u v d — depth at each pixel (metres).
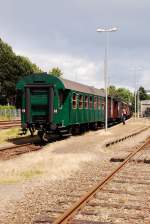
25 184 11.89
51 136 31.53
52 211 8.56
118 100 57.97
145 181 12.27
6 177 13.12
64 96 27.16
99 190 10.78
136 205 9.26
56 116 25.52
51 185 11.69
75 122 29.58
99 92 41.16
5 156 18.91
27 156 18.75
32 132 26.11
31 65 106.88
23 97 25.75
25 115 25.62
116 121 58.78
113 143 25.83
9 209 8.86
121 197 10.12
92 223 7.73
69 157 18.12
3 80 96.31
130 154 18.98
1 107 75.75
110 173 13.23
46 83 25.64
